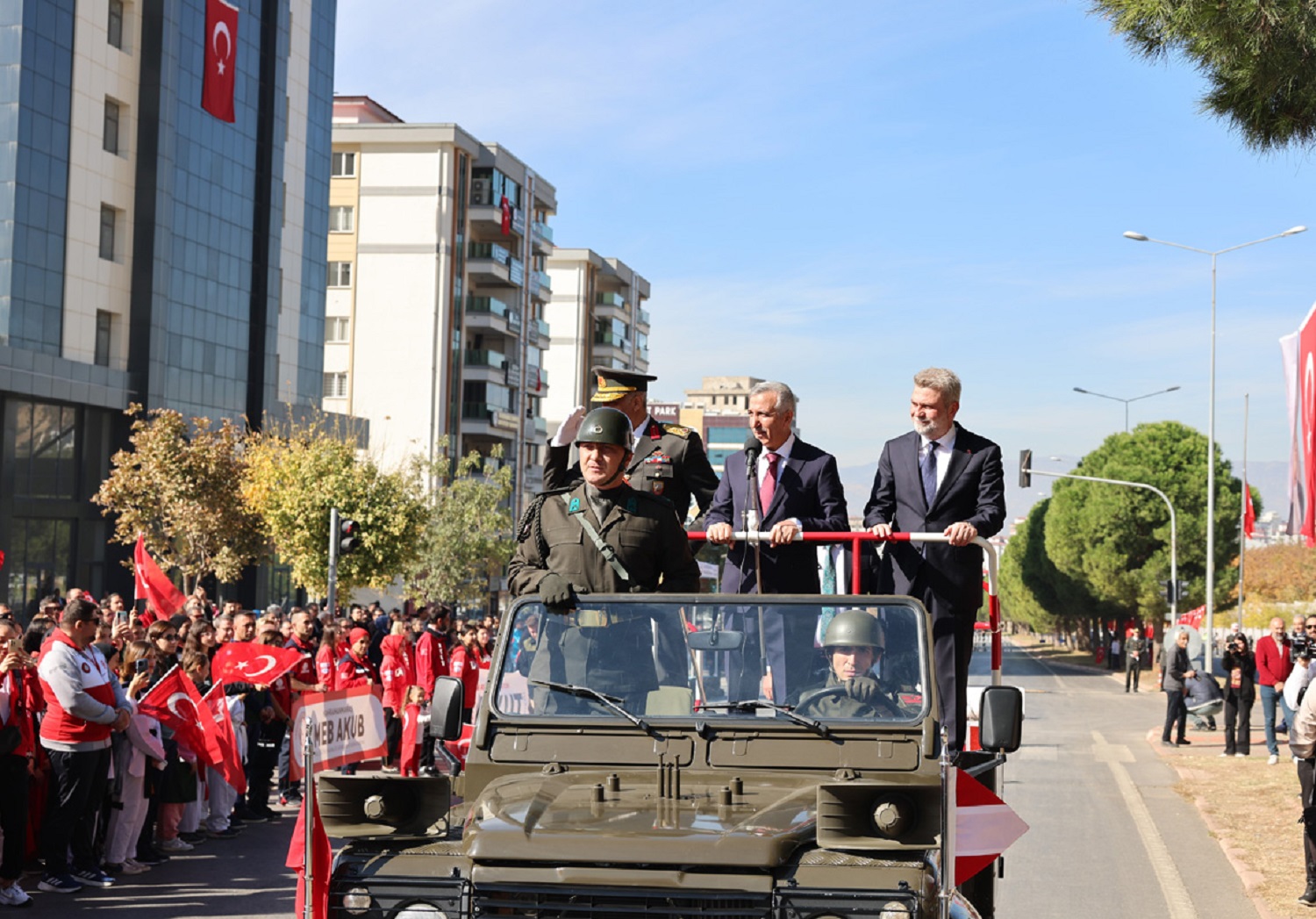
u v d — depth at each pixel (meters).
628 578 5.81
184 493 36.72
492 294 75.00
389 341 67.62
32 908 9.87
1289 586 69.94
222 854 12.23
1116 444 65.81
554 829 4.39
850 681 5.31
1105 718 30.83
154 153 44.56
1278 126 11.09
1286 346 17.34
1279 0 10.30
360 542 37.88
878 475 7.08
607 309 95.44
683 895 4.20
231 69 48.78
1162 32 10.69
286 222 54.38
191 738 11.98
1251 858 12.45
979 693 7.12
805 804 4.70
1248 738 21.73
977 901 6.40
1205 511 63.16
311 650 15.37
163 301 45.12
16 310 39.53
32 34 39.78
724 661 5.38
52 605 14.81
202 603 20.30
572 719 5.31
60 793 10.43
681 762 5.16
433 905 4.32
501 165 71.94
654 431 6.95
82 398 41.22
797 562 6.81
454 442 69.50
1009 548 102.75
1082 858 12.58
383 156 67.88
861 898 4.16
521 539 6.05
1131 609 65.75
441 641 19.83
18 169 39.47
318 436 48.09
